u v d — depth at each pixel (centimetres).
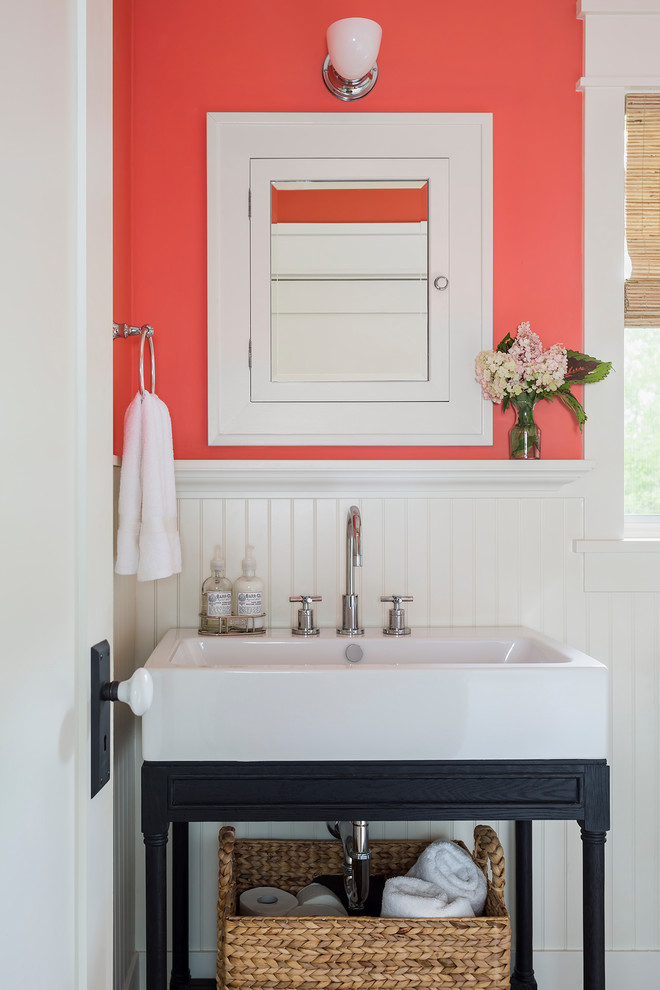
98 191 77
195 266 193
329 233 192
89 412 74
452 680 141
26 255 60
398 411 192
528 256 196
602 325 195
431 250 192
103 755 77
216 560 180
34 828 62
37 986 62
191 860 188
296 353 192
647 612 193
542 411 196
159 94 192
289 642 173
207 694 139
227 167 191
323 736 140
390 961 138
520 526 192
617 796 193
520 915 185
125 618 176
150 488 155
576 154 196
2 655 56
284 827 189
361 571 190
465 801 142
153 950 139
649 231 198
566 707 142
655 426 204
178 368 193
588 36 194
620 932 193
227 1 193
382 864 182
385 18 194
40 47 63
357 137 192
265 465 180
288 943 138
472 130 192
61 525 69
